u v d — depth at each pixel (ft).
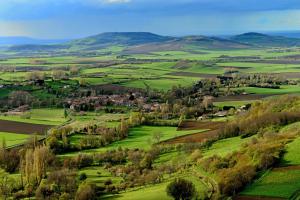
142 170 535.60
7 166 593.83
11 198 481.46
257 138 553.64
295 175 373.61
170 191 380.58
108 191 465.06
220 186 375.45
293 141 469.16
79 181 510.17
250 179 378.73
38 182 513.45
